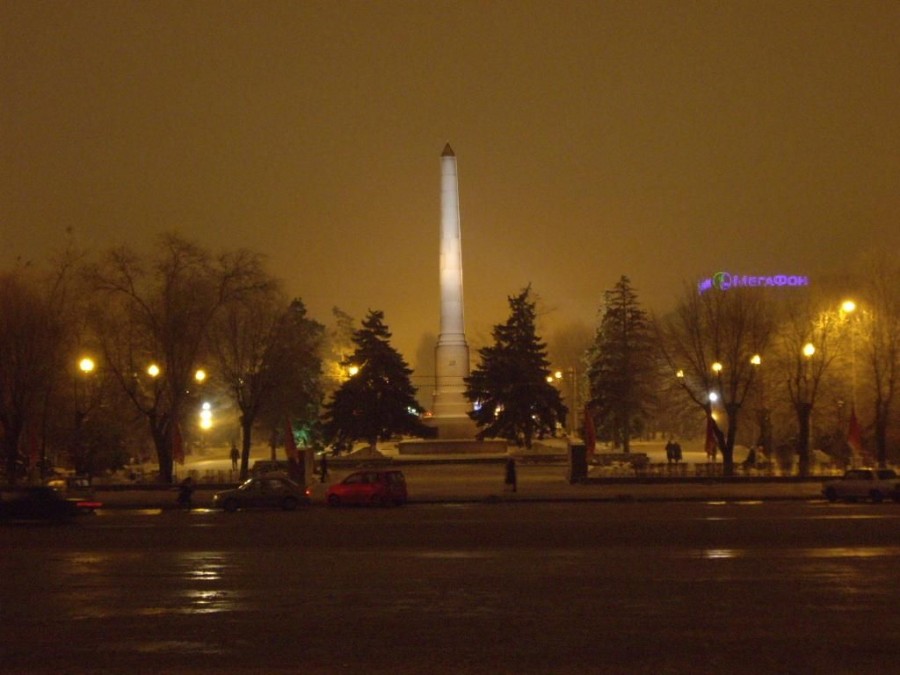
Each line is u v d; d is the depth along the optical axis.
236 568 22.25
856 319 62.78
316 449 87.50
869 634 15.00
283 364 63.78
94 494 48.97
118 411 65.00
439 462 71.12
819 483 49.88
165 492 50.97
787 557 22.75
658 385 88.62
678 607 17.14
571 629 15.55
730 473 53.31
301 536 28.75
